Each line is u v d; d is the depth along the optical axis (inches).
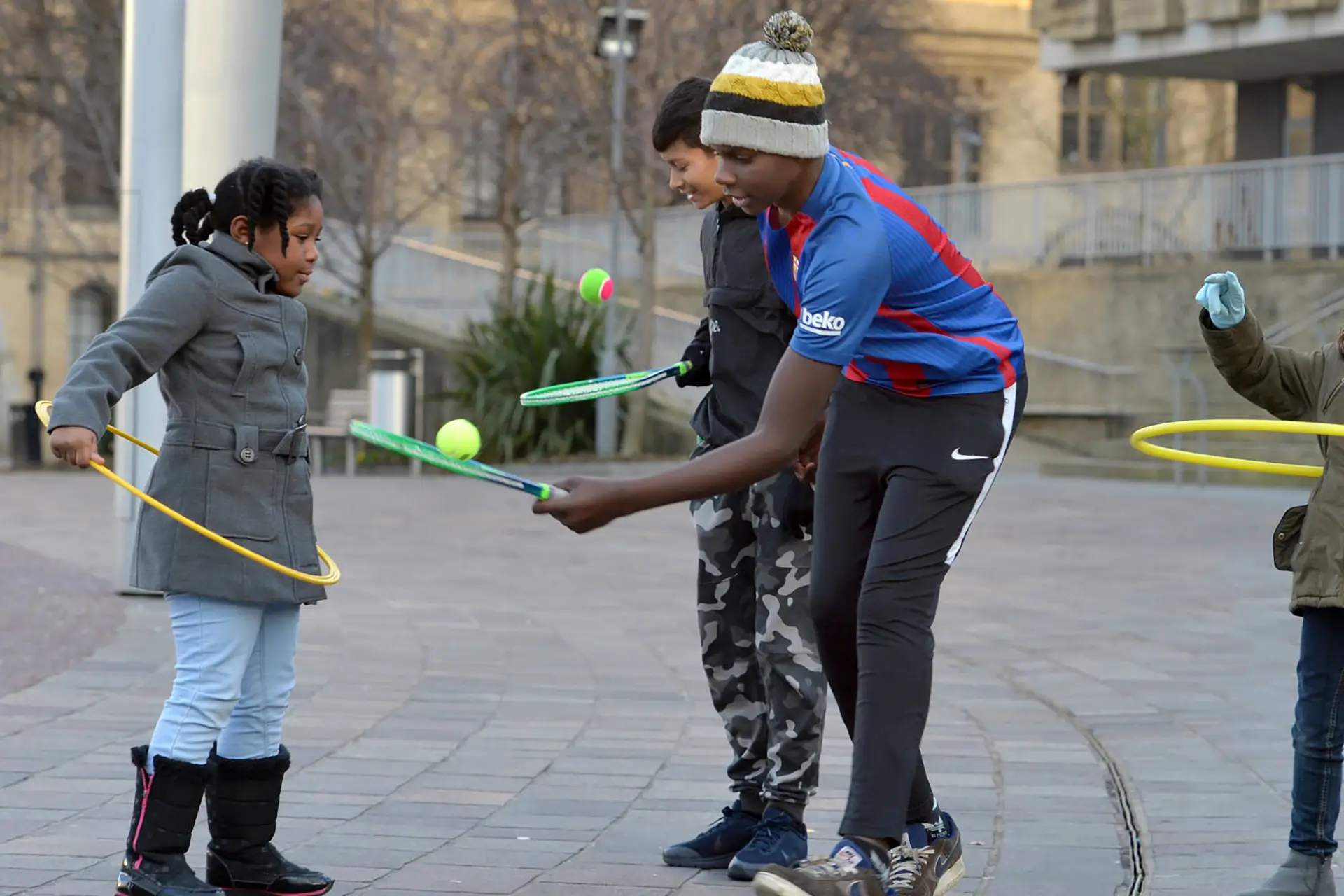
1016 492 951.0
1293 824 205.0
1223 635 435.5
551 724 312.3
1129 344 1216.8
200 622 193.8
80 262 1665.8
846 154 183.0
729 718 226.1
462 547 646.5
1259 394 205.9
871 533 183.2
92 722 305.7
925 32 1756.9
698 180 214.7
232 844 201.9
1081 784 270.8
